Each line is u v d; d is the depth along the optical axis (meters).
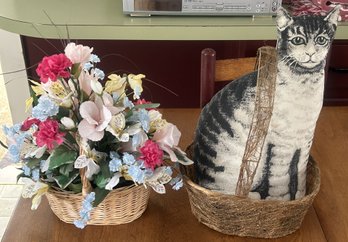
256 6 1.58
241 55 1.96
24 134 0.96
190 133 1.35
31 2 1.73
